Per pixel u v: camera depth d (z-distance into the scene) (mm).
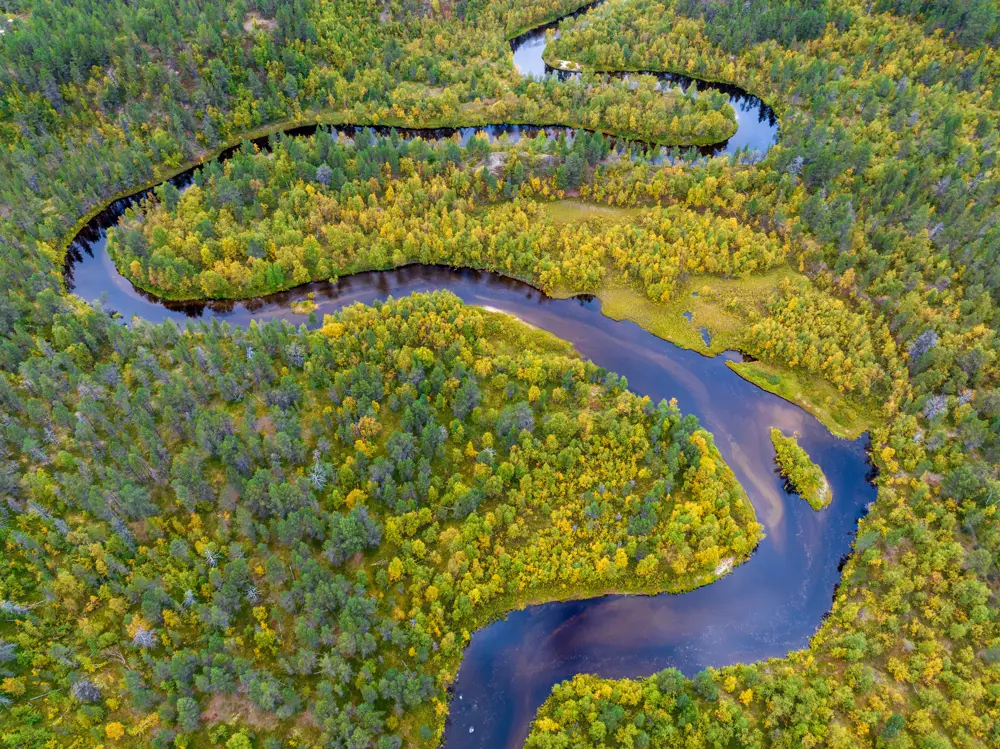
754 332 151125
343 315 150750
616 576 111250
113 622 100562
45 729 90125
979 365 134500
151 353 143625
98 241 187375
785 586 114375
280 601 104250
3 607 99625
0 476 111625
